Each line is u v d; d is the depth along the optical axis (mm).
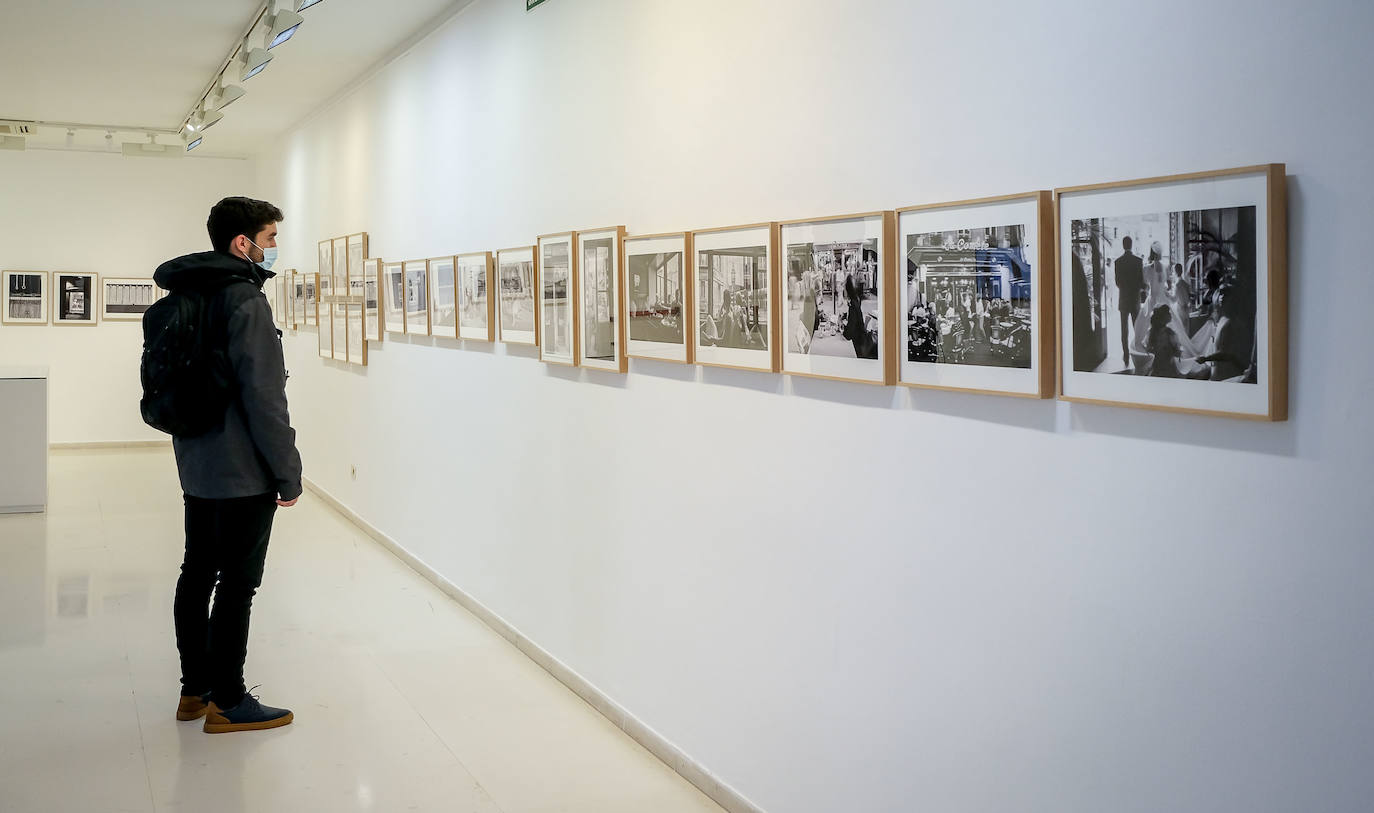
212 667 4016
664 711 3781
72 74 7789
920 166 2518
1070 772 2166
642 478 3906
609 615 4180
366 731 4031
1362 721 1646
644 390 3869
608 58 4066
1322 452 1689
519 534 5059
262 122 9969
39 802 3393
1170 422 1936
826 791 2934
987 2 2303
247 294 3830
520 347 5012
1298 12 1697
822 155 2867
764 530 3189
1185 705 1924
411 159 6617
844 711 2855
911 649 2609
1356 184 1626
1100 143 2047
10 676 4605
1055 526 2189
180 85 8227
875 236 2635
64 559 6781
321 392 9242
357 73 7648
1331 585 1686
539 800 3449
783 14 3016
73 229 12117
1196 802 1906
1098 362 2049
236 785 3547
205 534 4078
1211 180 1813
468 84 5598
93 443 12367
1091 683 2113
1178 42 1890
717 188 3373
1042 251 2156
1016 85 2236
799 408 3010
